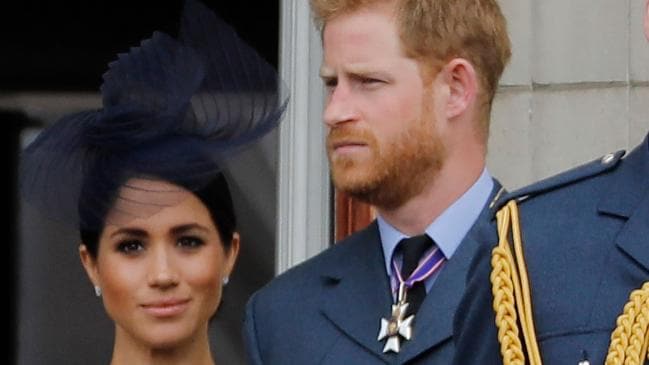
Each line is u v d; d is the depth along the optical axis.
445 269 14.11
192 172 15.16
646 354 11.52
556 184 12.05
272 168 17.28
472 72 14.17
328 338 14.34
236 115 15.32
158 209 15.14
